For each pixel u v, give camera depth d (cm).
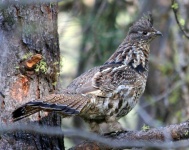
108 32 1550
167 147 809
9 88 836
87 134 810
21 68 839
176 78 1566
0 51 842
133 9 1597
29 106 778
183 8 1468
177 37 1509
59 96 842
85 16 1587
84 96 886
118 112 942
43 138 849
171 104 1547
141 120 1570
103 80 930
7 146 824
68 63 1680
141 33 1080
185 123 802
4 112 830
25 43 845
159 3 1634
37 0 789
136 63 1028
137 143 816
